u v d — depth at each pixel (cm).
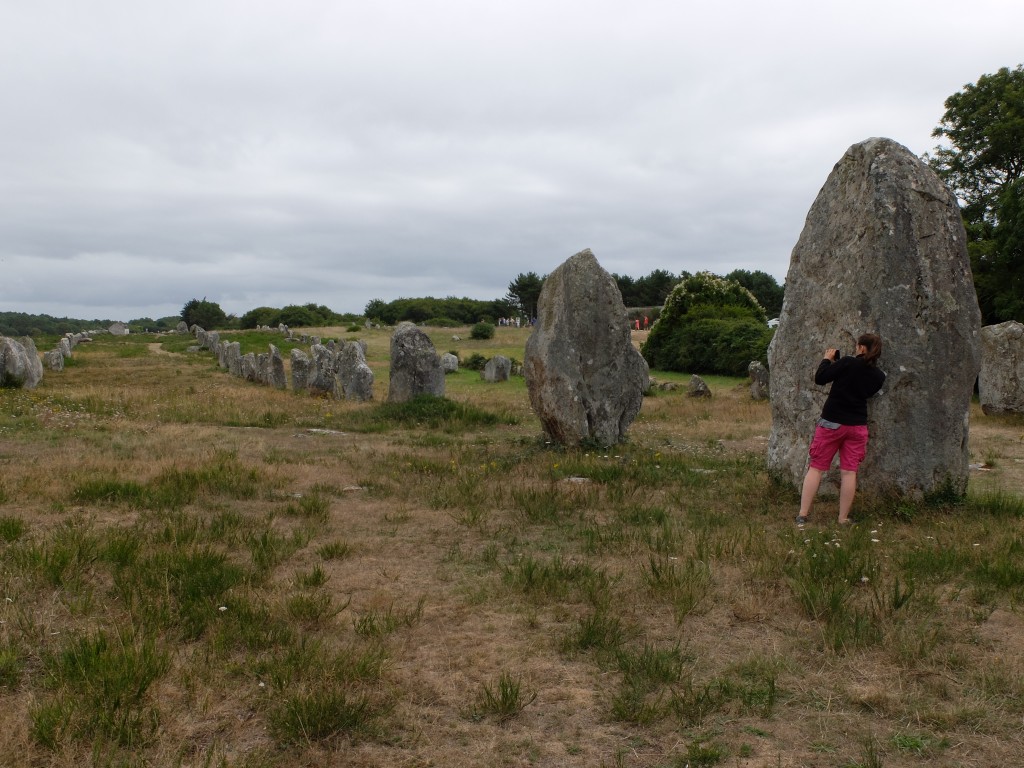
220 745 340
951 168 3122
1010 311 2467
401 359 1991
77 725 340
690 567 562
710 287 3962
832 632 450
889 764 326
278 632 450
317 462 1106
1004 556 592
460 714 372
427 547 665
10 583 519
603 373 1284
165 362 3797
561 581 556
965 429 793
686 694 385
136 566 559
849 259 808
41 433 1320
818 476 733
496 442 1371
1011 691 388
